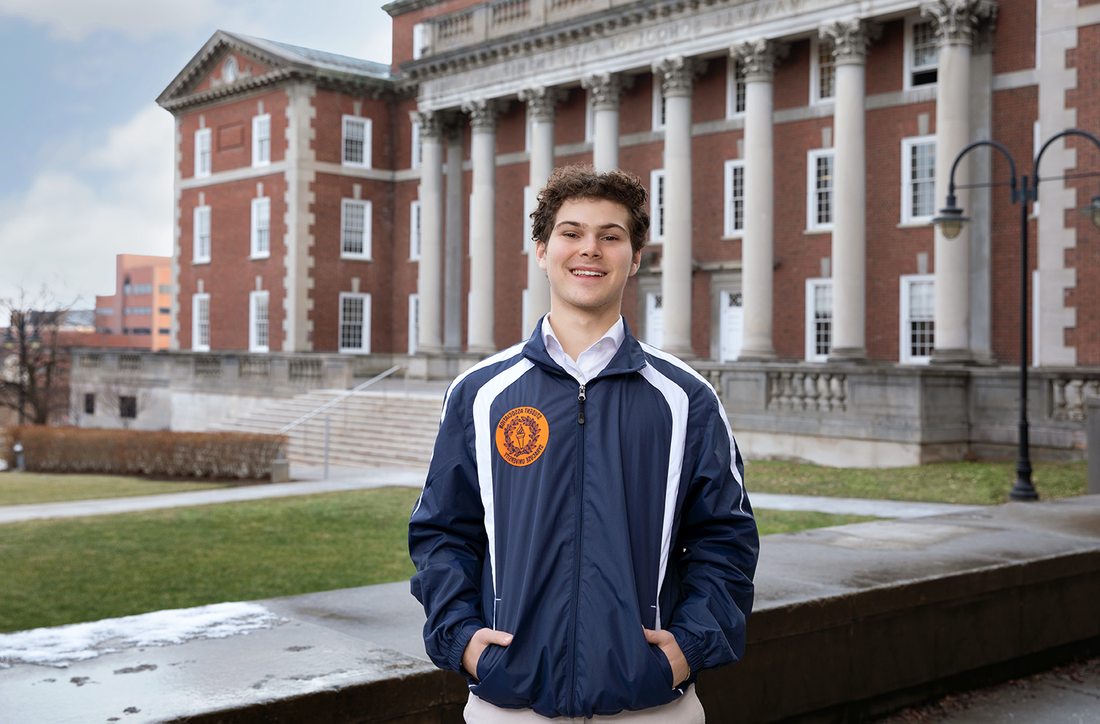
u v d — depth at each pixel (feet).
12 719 9.87
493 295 112.78
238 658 12.10
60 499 60.49
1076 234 69.15
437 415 88.43
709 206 100.37
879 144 88.12
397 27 138.31
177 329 149.48
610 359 8.65
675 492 8.49
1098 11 68.13
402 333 136.15
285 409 103.35
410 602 15.38
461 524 8.76
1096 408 44.98
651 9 92.89
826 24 81.61
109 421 145.18
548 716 8.06
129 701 10.44
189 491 63.52
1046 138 70.44
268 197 133.69
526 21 106.73
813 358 92.94
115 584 32.04
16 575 33.71
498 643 8.02
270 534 42.60
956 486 54.60
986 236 79.30
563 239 8.73
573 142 111.96
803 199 93.40
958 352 74.59
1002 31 78.95
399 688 11.43
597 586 8.00
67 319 222.69
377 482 67.10
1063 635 19.95
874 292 88.74
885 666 16.53
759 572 17.33
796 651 15.23
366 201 135.23
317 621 14.08
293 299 129.29
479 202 112.37
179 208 149.18
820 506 49.01
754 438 76.13
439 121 119.75
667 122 93.15
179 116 149.18
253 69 135.33
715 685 14.07
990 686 18.58
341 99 132.87
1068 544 20.70
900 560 18.61
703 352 100.99
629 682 7.79
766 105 86.38
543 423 8.39
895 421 67.77
